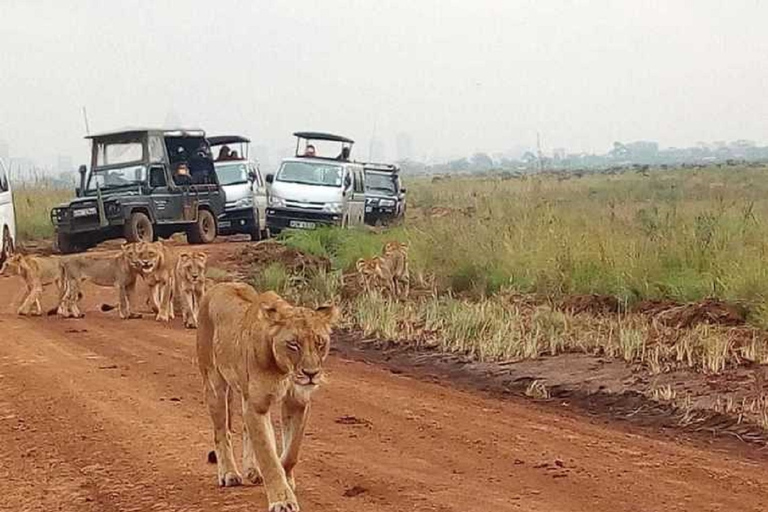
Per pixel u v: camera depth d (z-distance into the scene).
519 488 8.89
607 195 40.53
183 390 12.75
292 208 33.75
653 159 165.75
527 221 23.89
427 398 12.72
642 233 21.53
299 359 7.55
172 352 15.51
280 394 7.77
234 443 10.27
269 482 7.73
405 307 18.59
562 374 13.98
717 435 11.27
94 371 13.97
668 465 9.78
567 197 39.00
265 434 7.79
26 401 12.27
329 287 21.14
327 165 34.59
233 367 8.13
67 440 10.57
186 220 31.73
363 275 20.64
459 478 9.16
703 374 13.30
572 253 20.28
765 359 13.73
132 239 29.98
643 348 14.46
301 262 24.97
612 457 10.05
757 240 19.70
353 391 13.02
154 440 10.41
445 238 23.98
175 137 32.19
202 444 10.23
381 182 37.84
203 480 9.02
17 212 37.09
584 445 10.52
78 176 32.16
